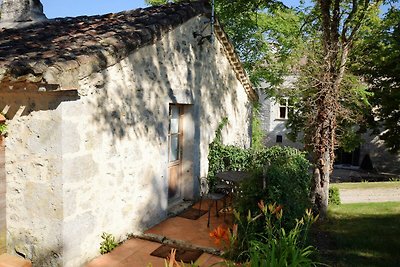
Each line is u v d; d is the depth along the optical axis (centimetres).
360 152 1847
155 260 430
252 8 895
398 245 558
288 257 306
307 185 633
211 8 681
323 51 696
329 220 709
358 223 689
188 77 641
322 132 702
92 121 420
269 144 1981
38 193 398
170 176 639
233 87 879
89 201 422
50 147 386
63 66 347
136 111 499
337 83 685
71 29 552
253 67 1473
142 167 518
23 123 402
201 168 714
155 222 552
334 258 503
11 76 323
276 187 439
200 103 695
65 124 381
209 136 752
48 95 381
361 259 499
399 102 1295
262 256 307
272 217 428
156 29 512
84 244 417
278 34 1361
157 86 545
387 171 1781
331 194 865
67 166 387
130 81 484
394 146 1473
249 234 403
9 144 413
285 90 884
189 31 638
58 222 388
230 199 629
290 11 1275
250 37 1466
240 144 945
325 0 674
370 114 1363
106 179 448
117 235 474
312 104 704
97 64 397
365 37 1066
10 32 596
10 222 420
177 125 657
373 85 1352
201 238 495
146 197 530
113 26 524
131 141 491
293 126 1300
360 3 745
